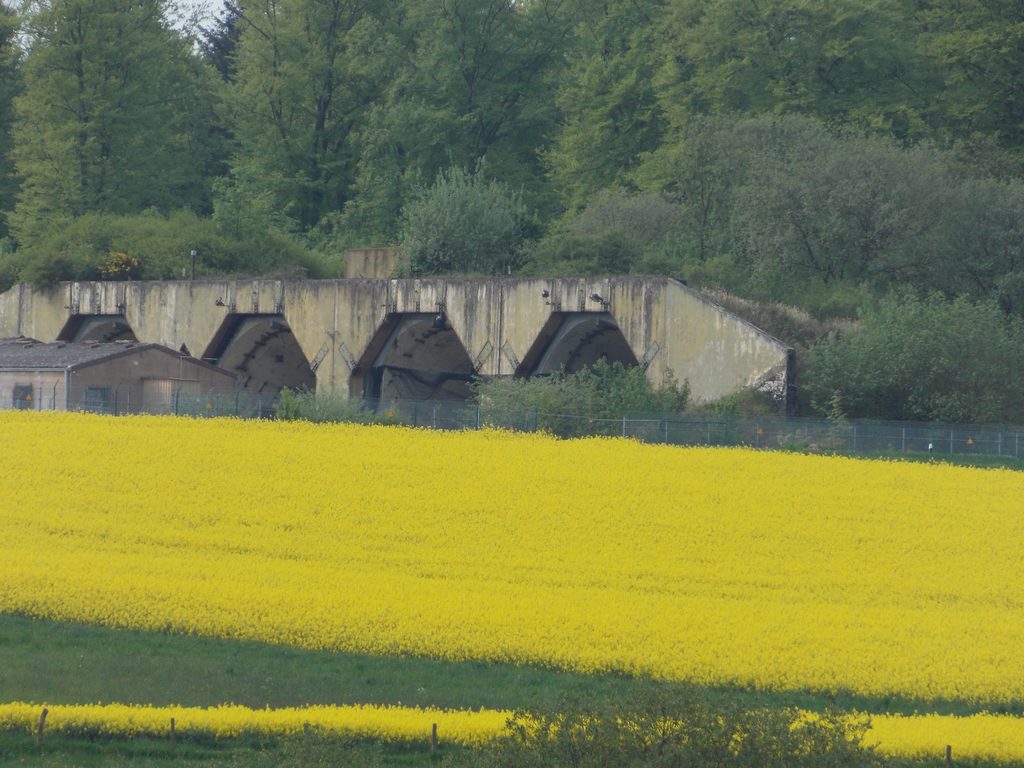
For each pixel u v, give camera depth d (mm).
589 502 168250
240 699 112375
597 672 119438
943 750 99750
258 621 126562
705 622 128500
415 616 128000
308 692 114312
